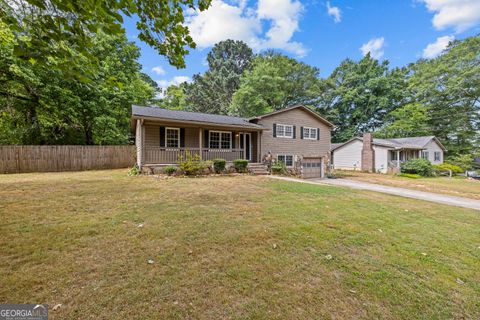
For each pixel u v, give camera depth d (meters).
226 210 4.68
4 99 12.52
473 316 1.93
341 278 2.40
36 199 5.04
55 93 12.43
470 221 4.81
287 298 2.04
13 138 13.69
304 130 16.17
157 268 2.42
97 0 2.13
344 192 7.52
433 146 22.92
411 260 2.88
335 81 31.73
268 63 25.02
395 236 3.68
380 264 2.74
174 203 5.05
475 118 22.83
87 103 13.41
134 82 16.72
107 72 13.52
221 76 29.52
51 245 2.84
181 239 3.17
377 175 17.38
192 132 12.52
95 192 5.92
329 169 15.37
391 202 6.39
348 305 1.99
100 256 2.62
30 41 2.21
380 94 28.41
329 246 3.18
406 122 24.09
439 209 5.83
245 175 10.95
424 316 1.90
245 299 2.00
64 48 2.47
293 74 27.27
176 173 9.93
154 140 11.44
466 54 21.64
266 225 3.87
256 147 14.34
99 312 1.77
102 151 13.68
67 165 12.66
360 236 3.59
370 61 28.78
